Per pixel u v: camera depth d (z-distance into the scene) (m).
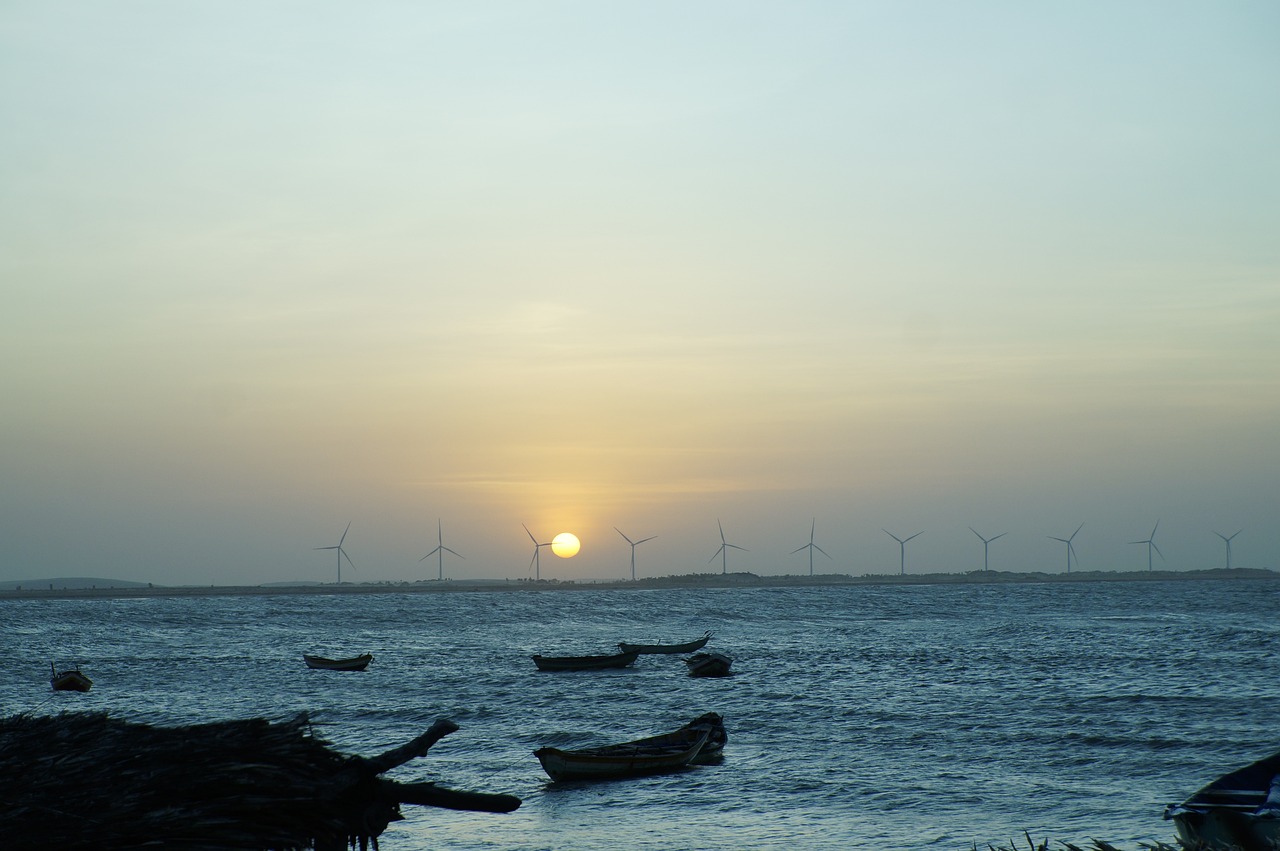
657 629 172.62
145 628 180.75
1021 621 173.00
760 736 57.19
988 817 39.06
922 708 66.56
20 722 12.87
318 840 11.62
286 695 79.00
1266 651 105.88
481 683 87.12
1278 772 22.12
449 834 37.59
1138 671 87.81
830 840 36.38
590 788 44.25
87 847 9.95
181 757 11.43
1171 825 37.41
